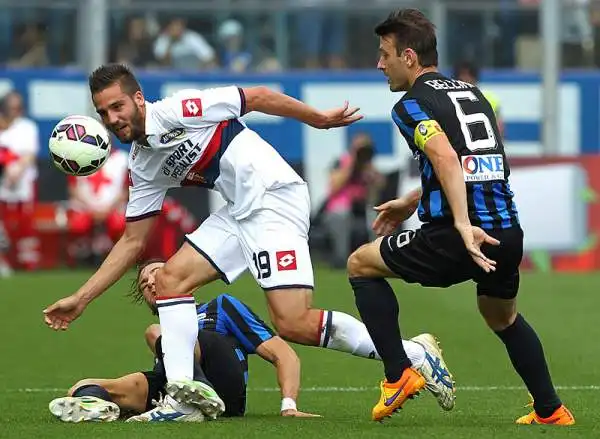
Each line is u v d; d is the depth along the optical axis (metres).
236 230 23.92
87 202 54.41
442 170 20.67
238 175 23.59
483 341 36.41
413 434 20.81
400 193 58.25
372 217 56.06
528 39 62.62
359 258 22.14
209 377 23.69
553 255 54.69
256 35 62.69
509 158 54.59
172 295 23.34
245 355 24.58
